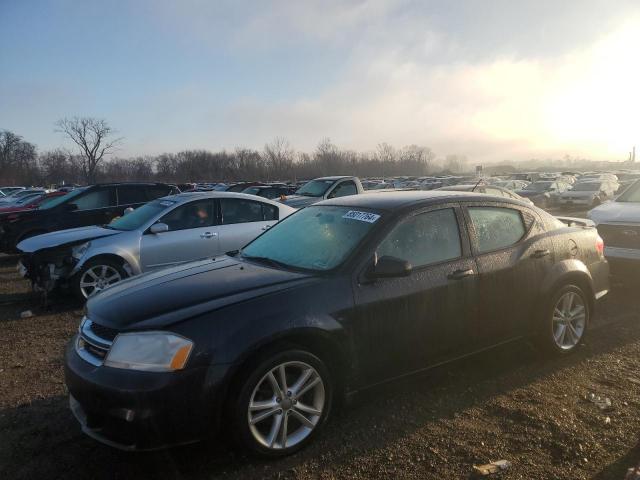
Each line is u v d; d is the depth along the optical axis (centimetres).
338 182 1422
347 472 293
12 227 1052
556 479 282
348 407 370
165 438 279
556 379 413
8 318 646
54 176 8244
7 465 308
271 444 302
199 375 281
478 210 420
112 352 290
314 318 316
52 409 384
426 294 364
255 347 293
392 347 352
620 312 607
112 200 1130
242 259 409
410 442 323
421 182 4128
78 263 678
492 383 408
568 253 462
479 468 292
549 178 3762
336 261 352
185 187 3509
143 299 322
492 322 405
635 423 341
